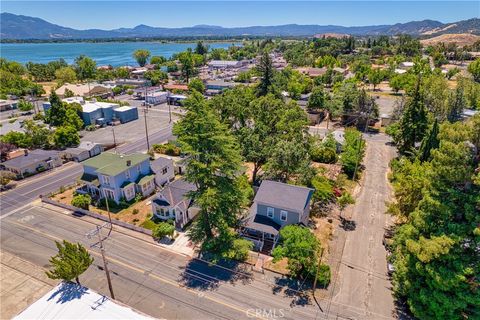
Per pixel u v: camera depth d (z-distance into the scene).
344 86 87.56
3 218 38.00
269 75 74.81
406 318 23.81
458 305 19.81
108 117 79.06
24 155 52.62
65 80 140.00
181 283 27.67
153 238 33.84
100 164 42.59
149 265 29.91
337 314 24.30
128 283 27.69
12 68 147.75
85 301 22.11
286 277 28.19
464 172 19.67
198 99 30.06
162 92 106.69
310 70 142.62
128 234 34.62
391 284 27.16
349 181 46.34
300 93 96.94
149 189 43.47
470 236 19.72
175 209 35.81
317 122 75.56
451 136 20.84
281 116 50.62
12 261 30.58
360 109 71.06
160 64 189.00
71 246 24.14
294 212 31.67
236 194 30.94
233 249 29.06
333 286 27.00
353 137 52.84
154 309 25.00
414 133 52.56
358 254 30.97
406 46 192.25
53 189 45.38
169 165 47.09
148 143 60.62
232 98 55.22
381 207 39.53
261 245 31.77
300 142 45.06
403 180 32.69
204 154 29.00
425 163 33.56
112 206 40.03
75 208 39.59
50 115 69.62
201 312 24.72
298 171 38.81
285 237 27.08
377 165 52.16
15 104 95.94
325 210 38.72
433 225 21.38
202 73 161.62
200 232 30.75
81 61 156.50
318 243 27.98
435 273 20.09
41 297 24.47
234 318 24.14
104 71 156.88
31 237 34.31
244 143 42.88
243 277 28.30
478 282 19.39
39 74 148.38
